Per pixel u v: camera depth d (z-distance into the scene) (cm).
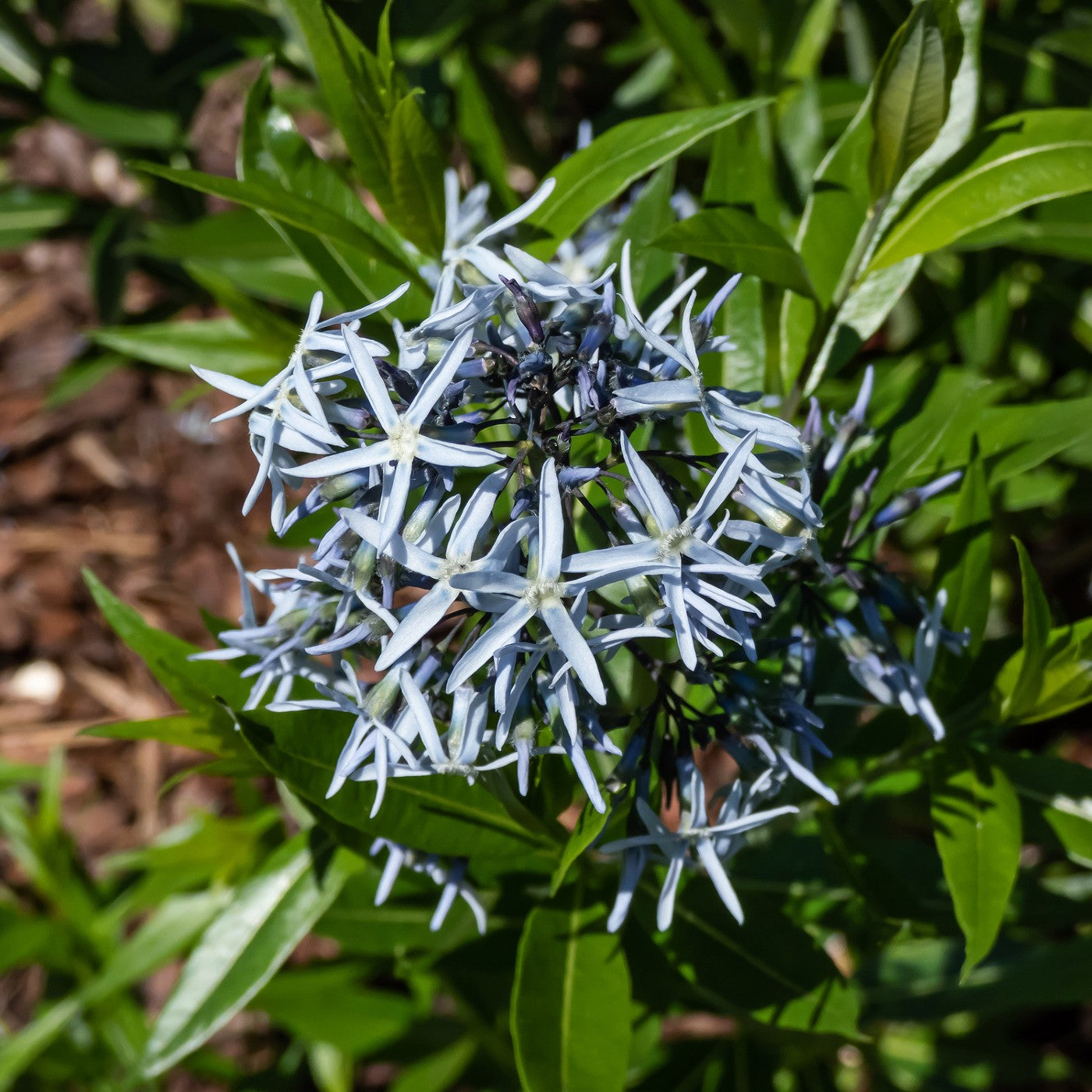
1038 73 23
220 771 17
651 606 13
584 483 13
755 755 15
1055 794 17
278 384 13
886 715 19
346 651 14
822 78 25
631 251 18
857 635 15
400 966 20
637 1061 20
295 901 18
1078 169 17
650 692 16
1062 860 24
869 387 15
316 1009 23
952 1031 23
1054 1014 27
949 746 16
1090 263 24
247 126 18
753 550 14
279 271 24
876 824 21
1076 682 16
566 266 20
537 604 12
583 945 16
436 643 14
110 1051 25
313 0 16
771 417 13
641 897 17
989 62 23
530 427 13
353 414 13
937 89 16
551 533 12
